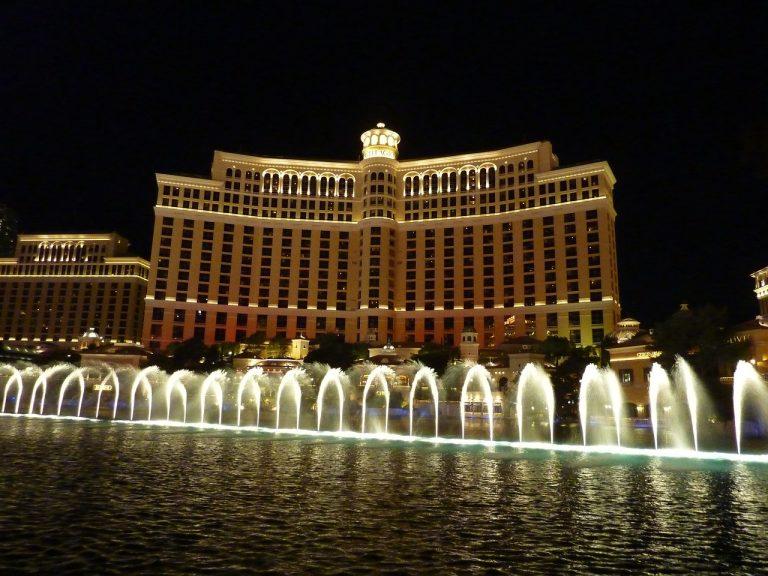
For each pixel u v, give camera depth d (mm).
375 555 17219
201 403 93188
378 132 178750
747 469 36125
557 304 148000
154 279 154750
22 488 25766
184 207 162500
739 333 77188
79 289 198875
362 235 168000
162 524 20156
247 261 164875
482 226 163125
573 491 27922
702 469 36062
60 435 50500
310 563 16391
